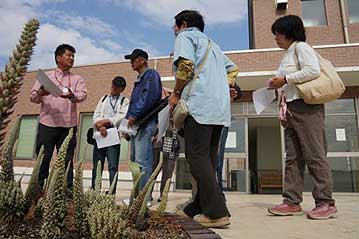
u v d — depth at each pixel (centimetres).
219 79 225
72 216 115
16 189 110
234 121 841
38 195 120
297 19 294
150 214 163
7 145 108
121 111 396
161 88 310
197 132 207
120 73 965
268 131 1198
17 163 982
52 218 103
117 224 111
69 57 333
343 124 785
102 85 979
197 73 218
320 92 259
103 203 123
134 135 293
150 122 297
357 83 793
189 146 210
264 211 309
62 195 106
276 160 1177
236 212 300
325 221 241
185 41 221
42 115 306
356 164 757
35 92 302
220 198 207
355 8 1012
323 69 270
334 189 750
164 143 375
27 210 115
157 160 397
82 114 984
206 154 207
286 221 242
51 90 253
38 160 121
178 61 215
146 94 296
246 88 848
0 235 107
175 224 160
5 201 107
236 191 793
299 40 290
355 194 708
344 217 262
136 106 295
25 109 1028
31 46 70
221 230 203
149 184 149
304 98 263
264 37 1046
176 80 217
